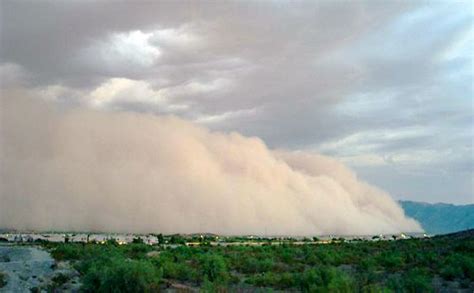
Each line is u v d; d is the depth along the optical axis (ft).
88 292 120.16
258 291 115.34
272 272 153.17
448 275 134.51
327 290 103.65
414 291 110.01
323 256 207.41
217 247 340.59
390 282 114.73
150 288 117.39
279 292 115.14
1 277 137.28
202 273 144.66
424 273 142.00
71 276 147.33
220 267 146.20
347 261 196.75
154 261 172.55
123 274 114.93
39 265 165.17
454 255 174.29
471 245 222.07
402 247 278.67
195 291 119.96
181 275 141.28
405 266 171.01
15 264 165.17
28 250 218.79
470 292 114.93
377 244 337.93
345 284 104.42
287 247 320.50
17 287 131.13
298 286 122.01
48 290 128.67
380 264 178.09
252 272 161.68
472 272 133.28
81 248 237.25
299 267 172.96
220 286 118.83
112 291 113.09
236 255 228.02
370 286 106.32
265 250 276.00
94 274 122.11
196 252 252.21
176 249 272.72
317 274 122.21
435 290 116.47
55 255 209.97
